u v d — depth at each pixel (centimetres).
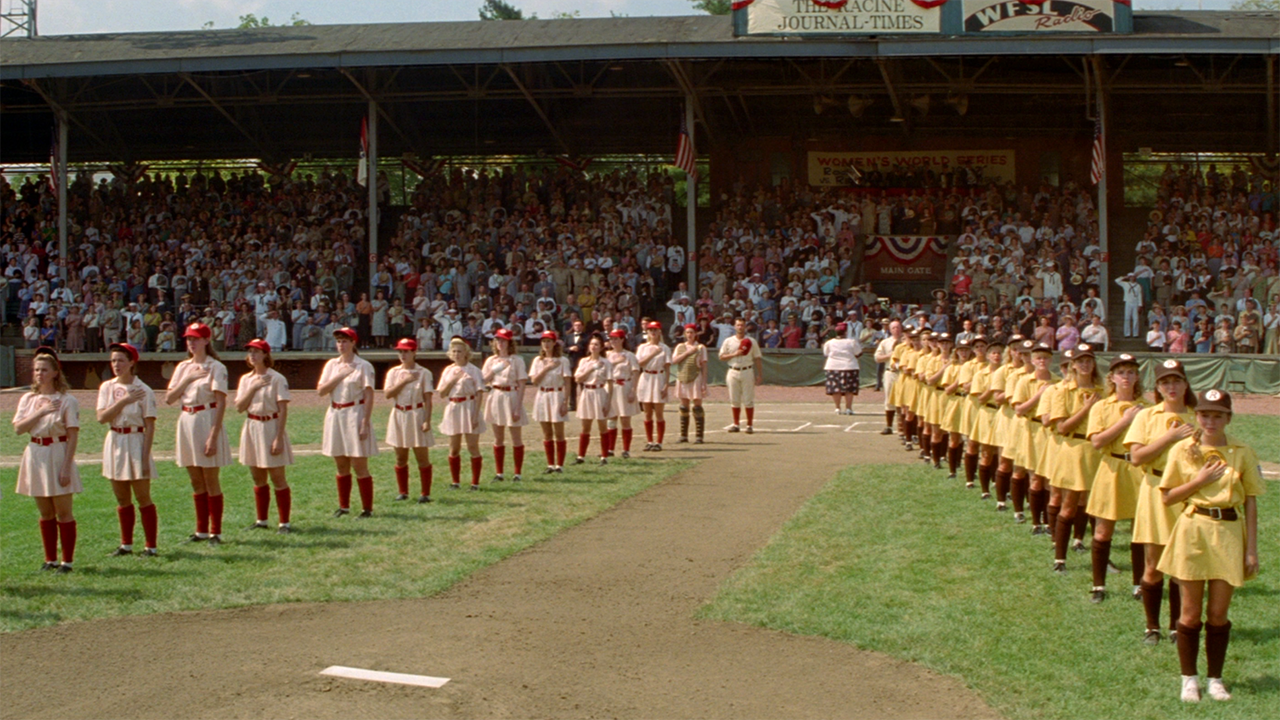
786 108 3947
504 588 1006
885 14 2967
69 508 1059
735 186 3909
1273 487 1490
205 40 3416
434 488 1523
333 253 3616
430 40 3294
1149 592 828
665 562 1095
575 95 3578
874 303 3300
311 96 3656
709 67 3459
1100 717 695
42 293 3488
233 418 2391
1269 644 825
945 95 3653
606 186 3950
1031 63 3366
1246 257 3167
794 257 3544
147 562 1094
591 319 3259
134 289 3578
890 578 1015
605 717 707
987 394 1306
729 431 2177
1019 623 880
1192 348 3017
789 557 1100
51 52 3338
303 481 1579
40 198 4109
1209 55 3247
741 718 706
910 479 1559
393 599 970
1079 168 3991
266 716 708
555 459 1677
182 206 3950
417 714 711
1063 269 3322
